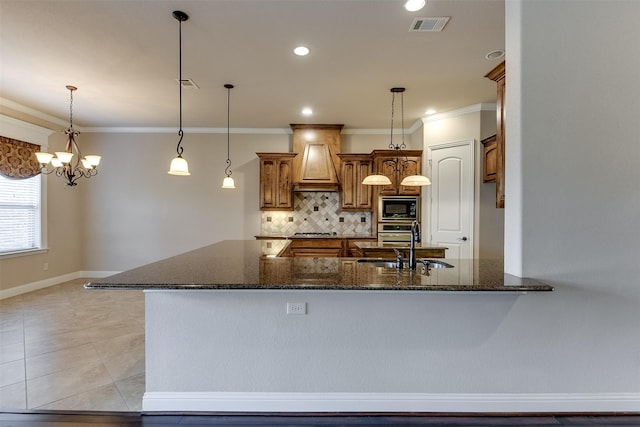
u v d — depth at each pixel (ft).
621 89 5.98
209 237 18.78
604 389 6.26
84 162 12.80
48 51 9.62
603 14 5.97
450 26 8.29
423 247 11.80
